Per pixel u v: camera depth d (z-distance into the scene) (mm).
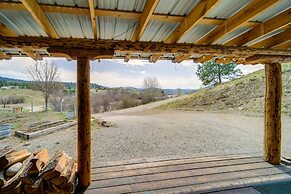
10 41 2273
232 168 3213
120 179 2842
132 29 2354
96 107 22328
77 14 1938
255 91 12930
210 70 19469
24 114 12398
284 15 2049
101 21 2113
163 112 14148
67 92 18812
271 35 2799
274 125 3406
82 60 2584
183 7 1859
